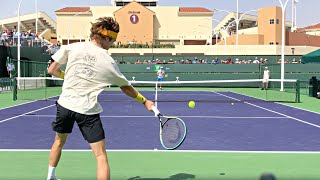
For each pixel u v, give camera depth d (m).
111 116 11.42
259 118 11.05
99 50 3.50
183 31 63.38
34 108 13.59
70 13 63.62
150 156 5.93
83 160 5.59
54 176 4.09
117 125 9.49
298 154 6.15
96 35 3.52
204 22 63.12
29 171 4.96
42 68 29.31
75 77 3.46
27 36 33.09
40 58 31.02
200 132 8.37
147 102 3.79
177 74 31.09
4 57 29.69
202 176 4.77
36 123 9.66
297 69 29.73
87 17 63.81
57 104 3.58
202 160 5.68
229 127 9.19
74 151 6.21
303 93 23.66
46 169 5.07
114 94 22.89
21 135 7.83
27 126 9.13
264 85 29.30
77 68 3.46
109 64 3.47
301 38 56.78
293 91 25.92
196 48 51.03
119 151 6.30
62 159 5.64
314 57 16.77
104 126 9.31
